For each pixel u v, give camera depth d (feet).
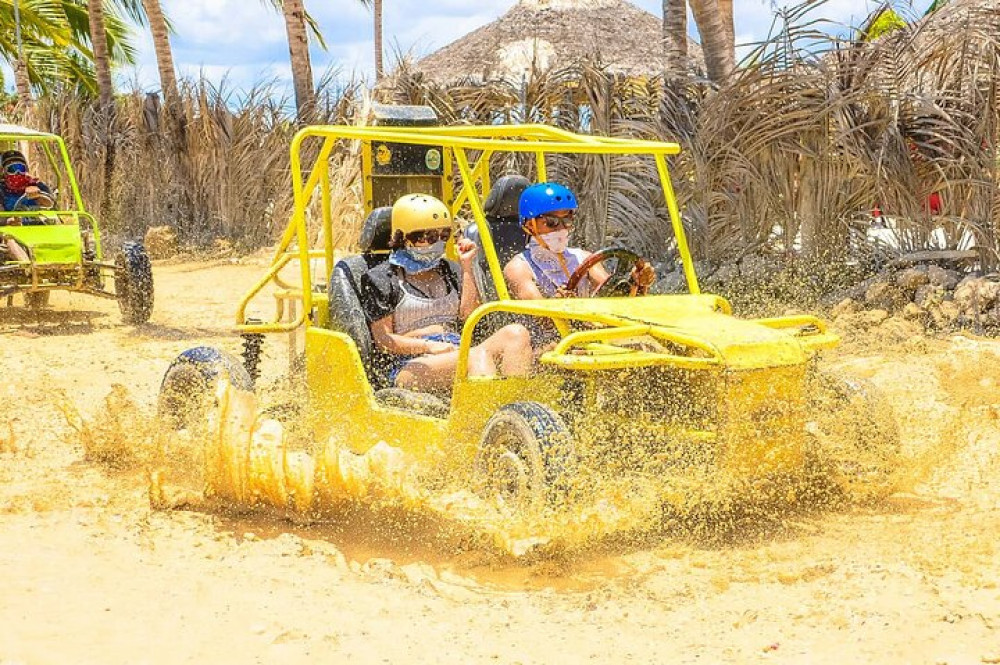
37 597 14.97
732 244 36.68
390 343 19.93
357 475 17.65
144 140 71.51
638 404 17.46
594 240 40.32
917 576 14.94
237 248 66.08
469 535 17.22
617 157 39.47
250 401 18.98
